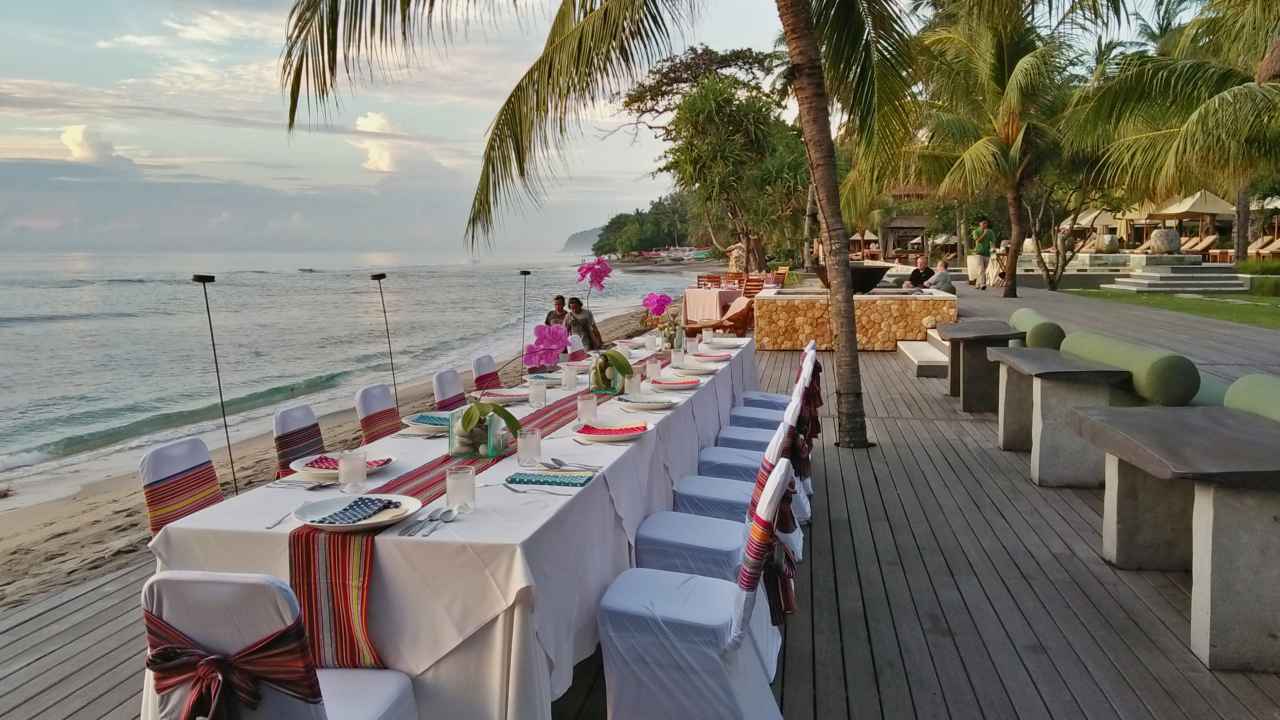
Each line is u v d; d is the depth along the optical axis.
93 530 5.85
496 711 2.15
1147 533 3.79
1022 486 5.22
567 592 2.44
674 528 3.21
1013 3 6.98
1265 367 8.48
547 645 2.26
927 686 2.79
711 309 17.22
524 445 2.92
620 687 2.40
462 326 25.62
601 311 30.70
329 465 2.91
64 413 11.62
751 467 4.33
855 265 12.22
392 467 3.00
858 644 3.11
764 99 19.62
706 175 19.69
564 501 2.49
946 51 17.11
